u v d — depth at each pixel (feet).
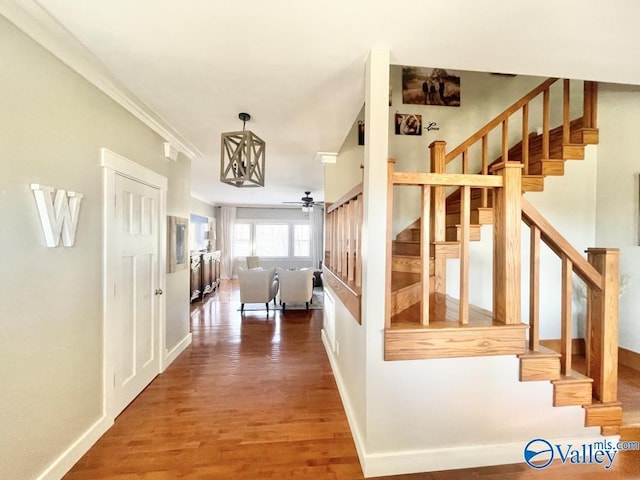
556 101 11.34
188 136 9.90
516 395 5.65
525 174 9.03
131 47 5.29
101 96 6.48
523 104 9.07
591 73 6.20
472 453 5.54
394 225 11.93
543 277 10.71
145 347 8.51
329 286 10.94
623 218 9.40
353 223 7.47
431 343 5.41
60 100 5.35
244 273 17.26
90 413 6.11
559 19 4.56
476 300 10.73
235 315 16.89
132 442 6.18
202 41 5.11
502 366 5.61
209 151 11.68
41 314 4.97
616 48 5.32
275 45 5.21
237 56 5.54
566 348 5.89
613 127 9.68
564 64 5.86
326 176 12.26
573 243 10.44
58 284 5.31
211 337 13.01
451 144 11.75
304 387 8.55
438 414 5.48
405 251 9.88
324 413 7.25
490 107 11.84
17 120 4.54
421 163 11.73
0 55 4.28
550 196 10.46
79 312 5.84
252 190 22.02
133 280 7.86
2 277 4.31
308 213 33.12
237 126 8.99
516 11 4.39
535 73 6.20
